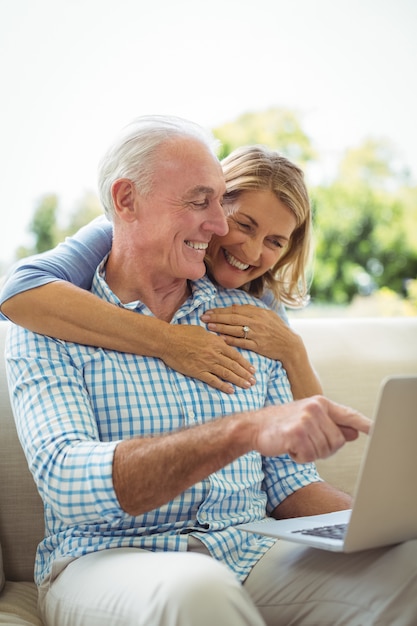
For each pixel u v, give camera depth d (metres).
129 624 1.07
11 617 1.28
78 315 1.41
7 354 1.44
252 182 1.64
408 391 1.01
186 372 1.46
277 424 1.14
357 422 1.15
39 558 1.44
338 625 1.19
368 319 1.97
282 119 4.31
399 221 4.48
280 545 1.39
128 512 1.20
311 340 1.87
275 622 1.27
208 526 1.39
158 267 1.51
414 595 1.13
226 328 1.58
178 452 1.16
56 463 1.24
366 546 1.10
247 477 1.48
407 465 1.05
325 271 4.47
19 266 1.50
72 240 1.61
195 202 1.48
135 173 1.49
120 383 1.42
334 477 1.75
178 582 1.04
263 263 1.69
